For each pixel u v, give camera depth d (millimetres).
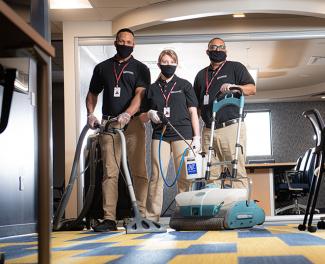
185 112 4836
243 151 4676
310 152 8938
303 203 13500
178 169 4793
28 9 2109
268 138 14031
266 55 10070
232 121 4664
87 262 1730
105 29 7203
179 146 4773
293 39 7145
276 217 6520
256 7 6473
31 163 5234
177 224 4273
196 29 7129
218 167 4773
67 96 7168
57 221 4969
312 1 6559
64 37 7227
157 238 3170
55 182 12398
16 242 3469
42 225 908
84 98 7523
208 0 6523
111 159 4555
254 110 14094
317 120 3730
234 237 3000
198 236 3254
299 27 7121
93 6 6734
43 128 936
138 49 8898
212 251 1990
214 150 4789
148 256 1885
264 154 14000
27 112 5176
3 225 4539
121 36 4691
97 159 5066
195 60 9828
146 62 9719
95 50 7969
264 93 13547
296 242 2432
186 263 1544
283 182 9820
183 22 7137
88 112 4797
